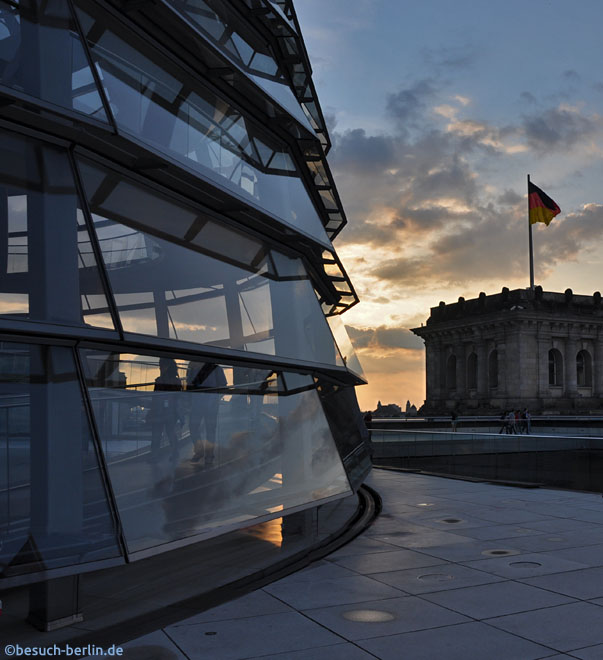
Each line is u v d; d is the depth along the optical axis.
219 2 11.06
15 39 7.14
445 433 26.00
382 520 14.61
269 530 12.96
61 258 7.16
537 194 84.12
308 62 14.43
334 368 12.43
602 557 11.02
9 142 7.11
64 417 6.99
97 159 8.15
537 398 99.19
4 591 8.20
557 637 7.25
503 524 14.10
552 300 105.12
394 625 7.60
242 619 7.77
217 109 11.05
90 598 8.38
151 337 8.00
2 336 6.66
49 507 6.70
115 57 8.82
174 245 9.16
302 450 11.12
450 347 114.38
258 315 10.52
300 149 13.93
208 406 9.15
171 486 8.11
